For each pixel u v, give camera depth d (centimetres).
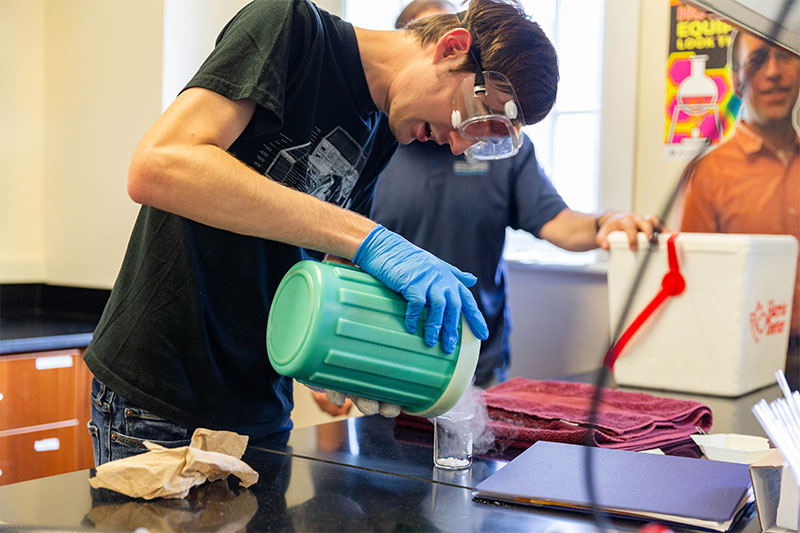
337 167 139
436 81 124
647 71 246
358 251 109
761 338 190
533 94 122
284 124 127
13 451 230
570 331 263
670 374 191
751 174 221
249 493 100
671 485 99
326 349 98
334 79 129
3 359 228
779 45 109
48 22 294
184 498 97
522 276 272
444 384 107
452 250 239
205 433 103
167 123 107
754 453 117
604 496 95
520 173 236
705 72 233
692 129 237
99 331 136
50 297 298
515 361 276
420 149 240
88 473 107
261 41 115
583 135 273
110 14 274
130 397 128
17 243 295
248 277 129
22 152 295
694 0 105
